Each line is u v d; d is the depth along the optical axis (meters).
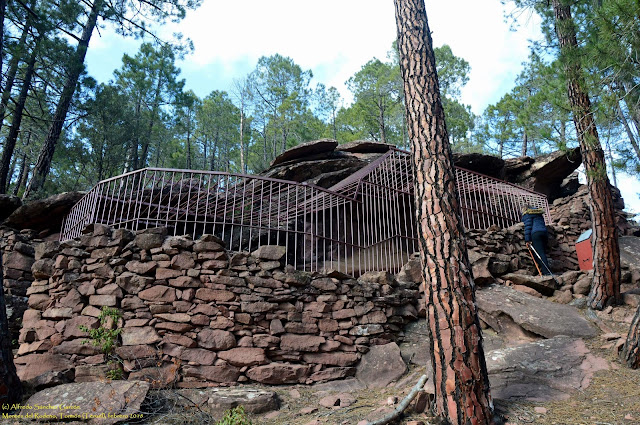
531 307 6.12
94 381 4.72
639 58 5.74
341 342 5.76
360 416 4.11
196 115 28.61
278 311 5.64
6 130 16.55
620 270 6.17
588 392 4.16
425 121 4.59
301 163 10.65
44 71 12.87
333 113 29.16
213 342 5.24
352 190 9.51
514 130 22.86
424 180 4.36
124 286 5.44
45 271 5.93
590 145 6.48
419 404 4.02
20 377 5.02
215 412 4.46
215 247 5.73
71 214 7.85
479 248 7.64
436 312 3.88
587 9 6.93
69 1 12.20
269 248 5.95
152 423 4.16
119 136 16.34
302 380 5.31
